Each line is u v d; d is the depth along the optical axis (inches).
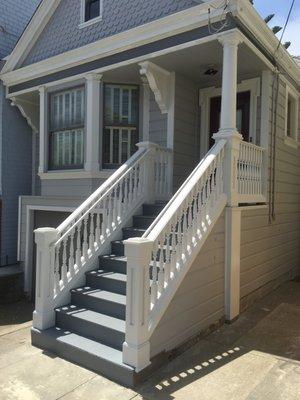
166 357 145.7
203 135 281.1
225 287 192.9
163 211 155.6
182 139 268.4
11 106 338.0
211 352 156.4
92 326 155.2
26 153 352.2
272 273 261.4
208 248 177.8
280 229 279.0
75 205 276.5
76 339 153.9
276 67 250.8
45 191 300.8
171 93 259.0
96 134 265.7
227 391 125.4
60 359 150.1
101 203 212.1
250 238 221.9
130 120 275.4
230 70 196.4
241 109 266.2
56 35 294.8
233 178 197.2
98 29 268.7
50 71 289.3
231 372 138.6
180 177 266.5
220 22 199.6
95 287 184.7
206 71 257.0
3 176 333.4
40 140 301.6
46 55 301.6
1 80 327.9
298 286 274.7
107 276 181.8
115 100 273.3
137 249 130.0
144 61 236.5
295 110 312.7
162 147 249.9
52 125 296.2
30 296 321.4
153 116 273.3
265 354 154.3
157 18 237.1
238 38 196.9
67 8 288.2
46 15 296.8
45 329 165.8
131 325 131.8
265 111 245.8
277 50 240.8
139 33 233.0
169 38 222.7
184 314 158.2
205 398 121.1
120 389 127.0
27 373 138.6
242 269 210.8
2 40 353.4
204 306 173.8
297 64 287.7
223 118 198.7
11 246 341.4
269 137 249.6
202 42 207.6
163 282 145.6
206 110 281.4
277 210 270.4
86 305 173.6
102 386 129.1
